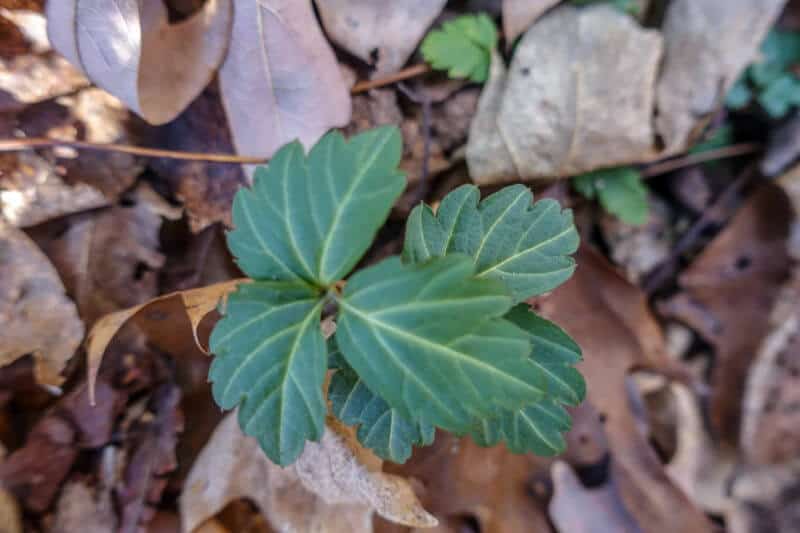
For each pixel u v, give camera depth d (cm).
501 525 24
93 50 19
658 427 28
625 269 28
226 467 21
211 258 22
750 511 29
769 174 26
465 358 13
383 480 19
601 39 23
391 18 21
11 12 19
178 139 21
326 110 20
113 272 21
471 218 16
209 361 22
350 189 14
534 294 16
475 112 23
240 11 19
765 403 28
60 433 21
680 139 24
